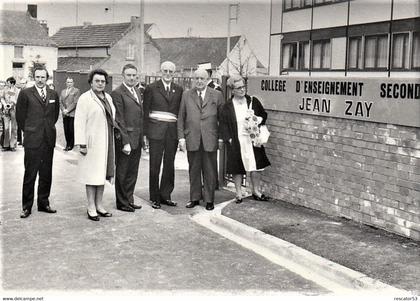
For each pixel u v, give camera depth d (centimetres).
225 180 1034
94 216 805
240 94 873
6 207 873
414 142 671
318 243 671
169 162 899
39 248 669
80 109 799
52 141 828
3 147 1540
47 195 848
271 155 925
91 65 5197
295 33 2334
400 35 1772
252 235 718
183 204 917
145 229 763
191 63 5672
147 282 561
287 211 834
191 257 645
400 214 696
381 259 612
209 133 873
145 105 884
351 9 1981
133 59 5347
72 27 5697
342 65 2025
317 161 830
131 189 880
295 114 869
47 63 5475
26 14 5512
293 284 565
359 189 756
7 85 1545
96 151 802
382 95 705
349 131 767
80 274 582
